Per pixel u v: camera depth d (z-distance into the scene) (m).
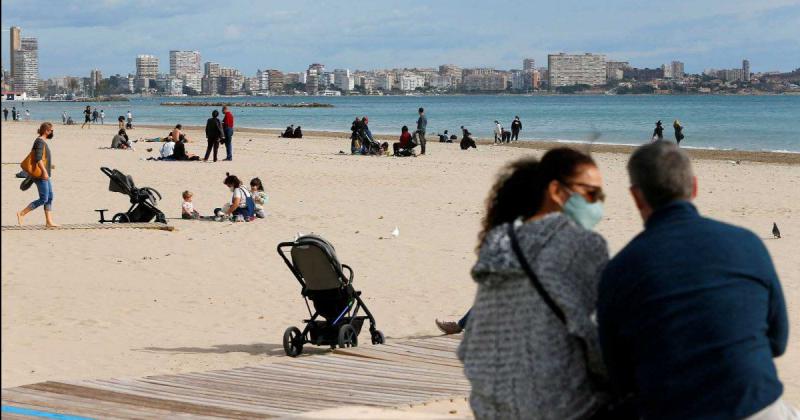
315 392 8.84
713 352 3.91
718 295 3.94
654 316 3.97
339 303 12.20
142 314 13.91
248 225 22.94
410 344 11.54
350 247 20.00
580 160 4.47
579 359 4.20
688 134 86.31
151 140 59.72
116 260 18.16
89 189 30.00
